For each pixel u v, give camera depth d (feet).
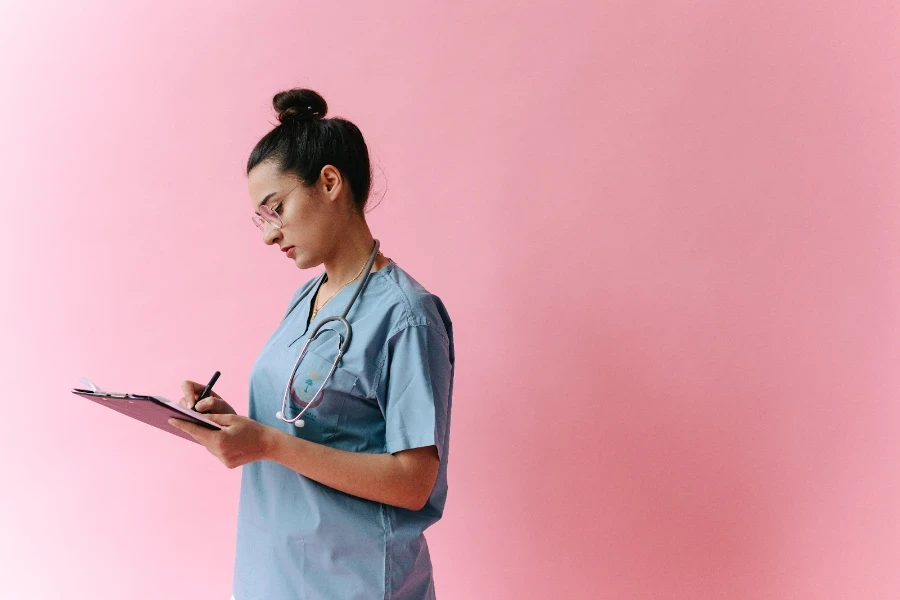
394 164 5.84
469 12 5.65
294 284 6.13
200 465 6.38
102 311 6.62
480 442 5.64
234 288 6.30
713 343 5.08
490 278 5.59
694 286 5.12
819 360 4.88
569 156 5.39
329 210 3.99
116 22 6.64
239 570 4.13
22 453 6.77
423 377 3.76
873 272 4.76
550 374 5.45
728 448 5.07
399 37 5.84
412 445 3.70
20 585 6.75
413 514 4.00
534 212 5.48
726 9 5.05
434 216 5.74
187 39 6.46
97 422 6.61
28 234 6.81
